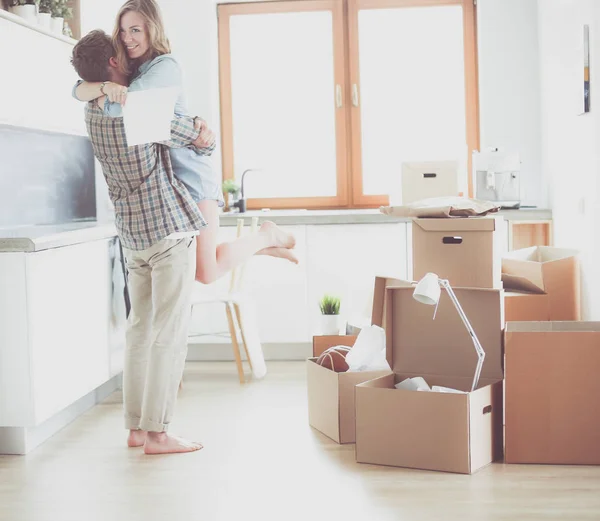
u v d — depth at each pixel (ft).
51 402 11.89
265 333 17.61
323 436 11.96
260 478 10.24
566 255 14.33
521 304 13.51
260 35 19.63
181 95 11.34
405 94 19.43
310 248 17.39
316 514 9.01
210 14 18.93
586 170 14.30
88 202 16.93
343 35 19.43
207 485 10.05
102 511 9.30
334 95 19.52
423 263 12.00
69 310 12.56
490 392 10.57
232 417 13.16
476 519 8.71
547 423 10.44
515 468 10.36
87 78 11.09
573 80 15.15
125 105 10.59
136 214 11.18
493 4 18.39
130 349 11.85
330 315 14.07
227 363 17.74
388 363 11.67
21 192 14.43
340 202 19.62
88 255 13.34
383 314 12.35
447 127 19.42
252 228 15.83
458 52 19.29
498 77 18.44
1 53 11.92
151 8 11.23
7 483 10.36
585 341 10.32
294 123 19.71
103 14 16.24
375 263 17.26
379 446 10.61
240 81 19.76
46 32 13.35
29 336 11.30
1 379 11.41
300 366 17.13
